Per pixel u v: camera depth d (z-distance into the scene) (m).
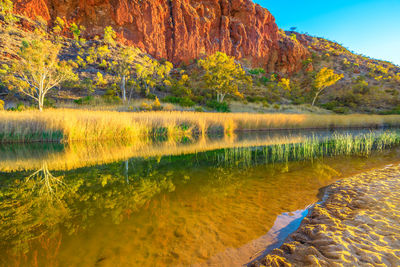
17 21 34.53
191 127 13.89
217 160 5.92
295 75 61.62
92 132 10.42
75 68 30.78
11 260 1.75
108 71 31.77
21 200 3.08
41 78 17.05
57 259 1.78
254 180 4.09
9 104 18.44
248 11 58.41
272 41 62.28
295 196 3.24
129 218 2.52
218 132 14.78
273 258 1.75
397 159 5.89
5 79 17.56
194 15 51.41
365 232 2.01
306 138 11.08
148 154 6.82
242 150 7.48
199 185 3.78
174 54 48.75
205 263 1.77
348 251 1.71
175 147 8.25
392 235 1.92
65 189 3.55
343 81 51.66
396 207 2.51
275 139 10.73
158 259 1.80
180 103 26.52
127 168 5.04
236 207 2.86
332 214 2.50
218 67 31.00
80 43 37.94
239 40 56.66
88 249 1.93
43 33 35.97
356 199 2.87
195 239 2.12
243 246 2.00
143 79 30.03
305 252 1.77
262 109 31.97
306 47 73.56
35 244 1.99
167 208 2.82
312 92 48.09
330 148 7.79
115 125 11.09
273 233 2.22
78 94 25.45
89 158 6.22
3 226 2.33
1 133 9.13
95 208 2.81
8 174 4.51
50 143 9.30
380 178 3.86
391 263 1.54
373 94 44.44
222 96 32.19
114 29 43.53
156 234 2.19
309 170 4.80
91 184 3.84
